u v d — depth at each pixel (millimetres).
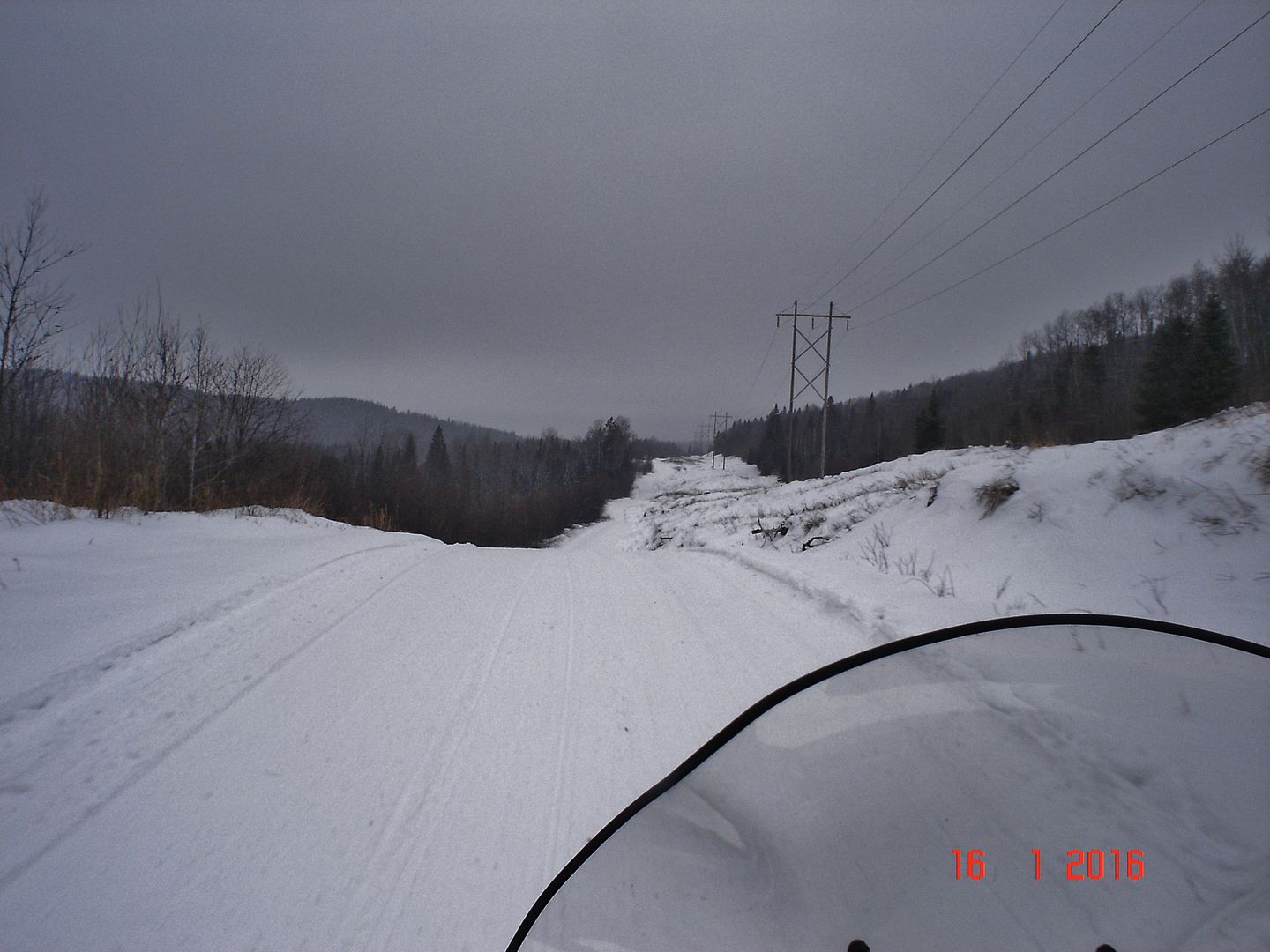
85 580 6500
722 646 6438
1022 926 1480
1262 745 1687
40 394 14750
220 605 6359
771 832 1740
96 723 4117
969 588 8125
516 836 3406
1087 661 1877
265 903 2859
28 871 2910
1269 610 5855
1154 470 9664
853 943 1509
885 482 21500
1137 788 1661
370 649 6129
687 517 34594
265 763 3982
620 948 1584
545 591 9273
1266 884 1450
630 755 4281
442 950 2627
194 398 16469
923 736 1860
